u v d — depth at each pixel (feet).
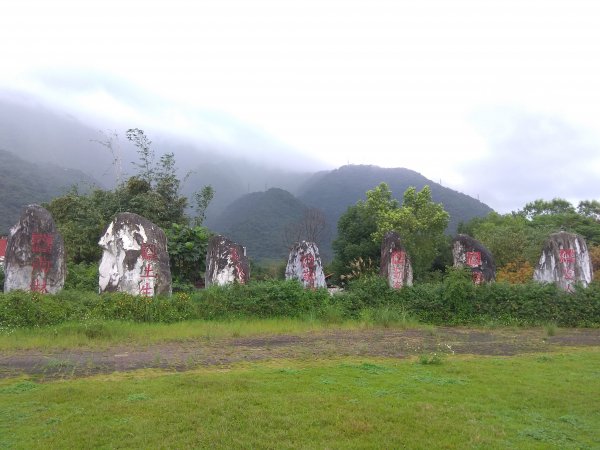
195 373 29.68
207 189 101.04
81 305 46.39
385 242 65.41
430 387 27.48
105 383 26.84
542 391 27.14
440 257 125.59
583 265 68.39
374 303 57.82
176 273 73.46
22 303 43.32
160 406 22.53
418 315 57.77
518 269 92.22
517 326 57.06
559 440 20.43
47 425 20.62
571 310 58.75
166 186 93.61
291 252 77.71
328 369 31.07
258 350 37.76
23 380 27.89
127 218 55.47
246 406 22.72
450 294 58.23
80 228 80.48
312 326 49.90
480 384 28.45
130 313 47.32
